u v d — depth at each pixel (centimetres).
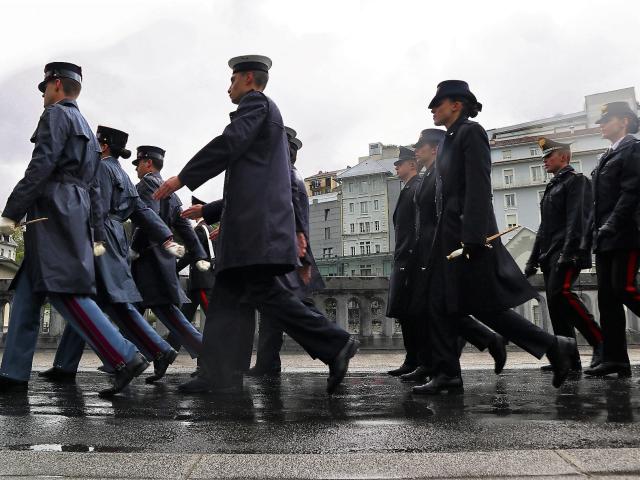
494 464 214
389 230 9575
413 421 312
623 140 572
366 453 232
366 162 10094
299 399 411
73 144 446
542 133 8800
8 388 463
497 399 403
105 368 593
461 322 562
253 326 453
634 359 854
